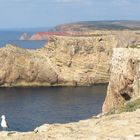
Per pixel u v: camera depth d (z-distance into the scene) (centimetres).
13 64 12569
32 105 9312
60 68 13112
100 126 2003
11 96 10744
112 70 5503
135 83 4719
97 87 12475
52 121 7344
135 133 1809
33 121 7319
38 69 12744
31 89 12081
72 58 13238
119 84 5288
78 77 12988
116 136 1792
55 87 12588
